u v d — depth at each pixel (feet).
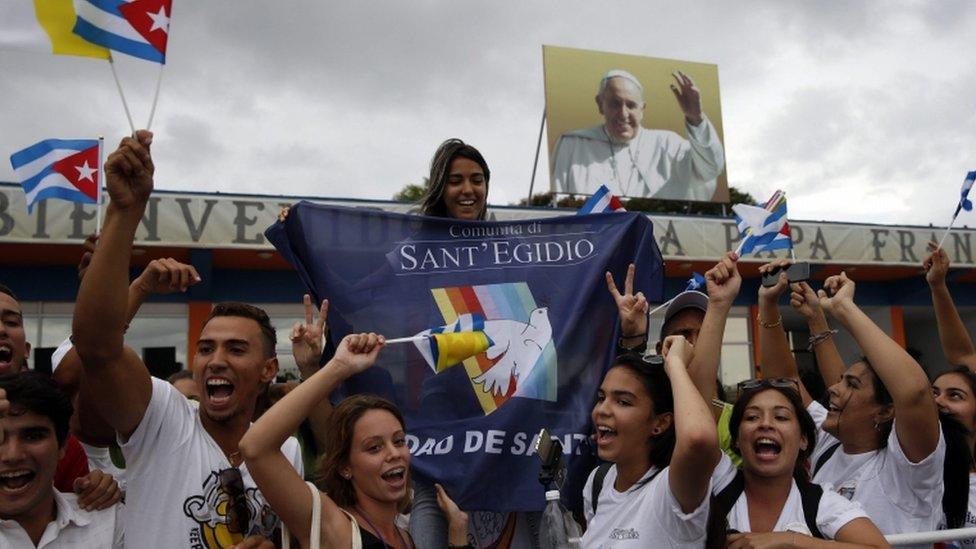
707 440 8.23
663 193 62.64
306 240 12.71
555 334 12.61
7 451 9.05
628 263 13.24
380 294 12.56
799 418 10.19
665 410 9.88
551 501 9.71
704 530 8.77
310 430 12.58
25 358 11.57
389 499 9.23
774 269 13.60
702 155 64.13
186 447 9.48
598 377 12.50
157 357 27.61
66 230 38.47
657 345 12.32
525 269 12.97
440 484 11.55
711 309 10.71
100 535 9.84
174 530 9.18
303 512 8.53
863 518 9.46
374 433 9.31
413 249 12.92
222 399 9.65
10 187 38.17
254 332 9.95
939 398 13.74
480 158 13.79
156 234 39.55
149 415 9.36
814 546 9.10
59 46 8.79
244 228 40.78
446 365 9.79
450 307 12.56
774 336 13.75
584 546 9.85
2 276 43.62
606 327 12.79
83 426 11.35
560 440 12.03
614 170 61.41
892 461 11.20
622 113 62.44
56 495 9.78
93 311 8.63
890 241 52.54
